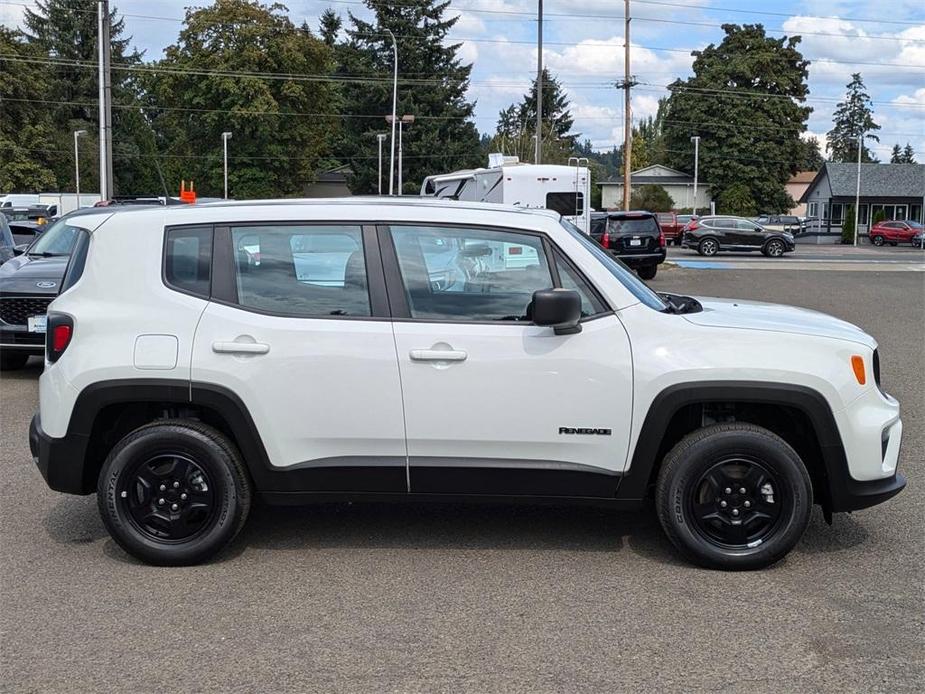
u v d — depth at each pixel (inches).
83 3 3002.0
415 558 195.0
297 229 189.5
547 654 151.9
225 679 143.9
